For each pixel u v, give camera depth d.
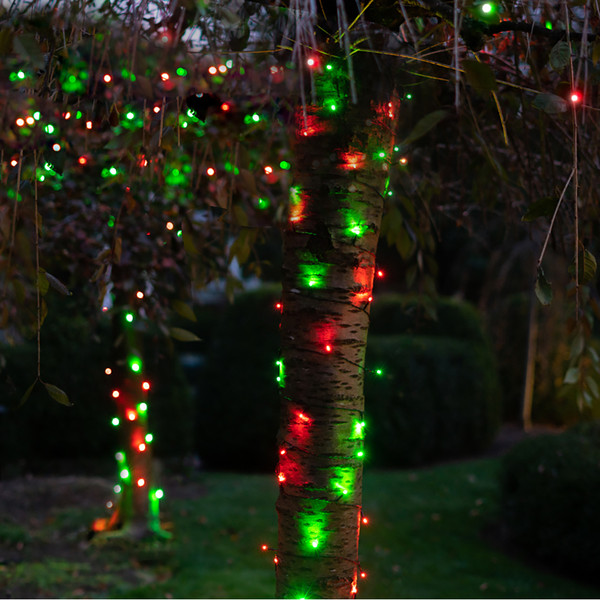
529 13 2.17
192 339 3.05
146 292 3.97
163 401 8.32
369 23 2.07
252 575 5.04
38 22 1.78
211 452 8.91
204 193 3.74
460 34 1.94
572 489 5.44
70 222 3.89
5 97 2.23
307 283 2.15
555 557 5.66
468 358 9.70
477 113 2.99
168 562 5.23
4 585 4.30
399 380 8.87
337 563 2.15
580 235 2.64
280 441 2.21
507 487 6.11
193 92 2.45
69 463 7.98
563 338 10.46
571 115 2.50
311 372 2.14
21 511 6.10
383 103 2.14
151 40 2.10
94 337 5.01
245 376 8.79
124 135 2.30
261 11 2.46
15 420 7.77
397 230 3.41
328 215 2.12
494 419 10.04
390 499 7.19
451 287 14.22
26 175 2.31
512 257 10.44
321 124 2.11
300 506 2.15
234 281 3.87
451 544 6.05
